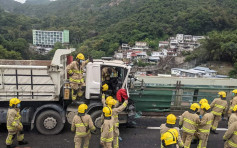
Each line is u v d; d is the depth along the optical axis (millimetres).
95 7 197375
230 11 104000
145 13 129000
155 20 120500
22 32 133500
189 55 80438
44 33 136250
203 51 74375
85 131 4781
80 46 114688
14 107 5145
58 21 163875
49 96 5980
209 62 71500
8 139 5191
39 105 6273
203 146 5426
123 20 135250
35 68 5742
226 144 5051
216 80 8977
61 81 6414
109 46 106125
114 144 5266
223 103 6500
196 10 108500
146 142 5992
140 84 8031
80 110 4742
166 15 120938
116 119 5469
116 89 6352
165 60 84688
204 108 5250
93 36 134375
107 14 158750
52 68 5754
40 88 5891
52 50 109375
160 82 8758
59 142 5750
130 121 6566
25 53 90438
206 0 126875
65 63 7547
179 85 8125
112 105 5230
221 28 100562
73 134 6266
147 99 8039
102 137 4598
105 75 6578
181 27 108812
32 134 6180
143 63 82938
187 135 5133
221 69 64812
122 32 115875
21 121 5965
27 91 5852
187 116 5117
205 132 5270
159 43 100188
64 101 6441
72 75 6141
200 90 8391
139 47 100500
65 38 133375
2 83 5719
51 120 6008
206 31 104250
